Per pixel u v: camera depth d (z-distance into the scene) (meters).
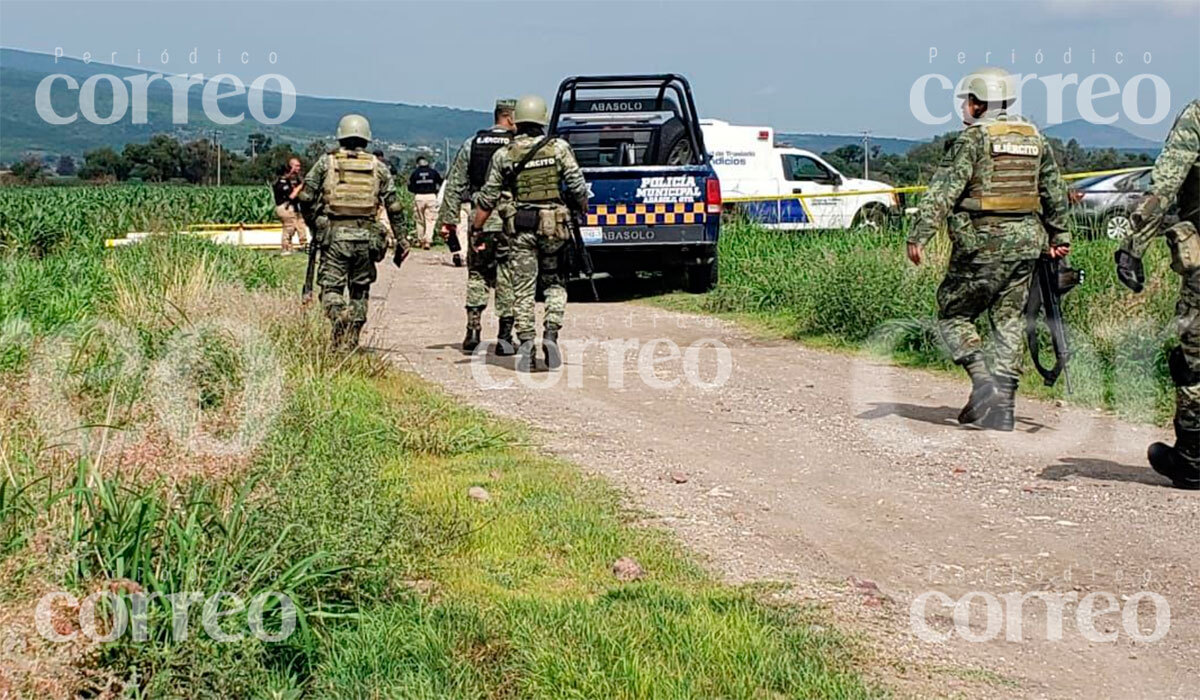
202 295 16.92
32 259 29.80
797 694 7.00
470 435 12.80
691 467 12.25
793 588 8.90
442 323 22.39
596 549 9.46
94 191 70.50
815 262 23.19
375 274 17.09
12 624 6.38
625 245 26.47
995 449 13.07
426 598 8.16
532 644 7.33
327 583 7.80
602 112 30.30
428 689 6.78
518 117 17.55
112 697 6.42
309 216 16.84
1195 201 11.25
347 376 15.02
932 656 7.81
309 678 7.05
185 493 8.13
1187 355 11.30
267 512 8.09
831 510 10.92
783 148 44.69
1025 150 13.27
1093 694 7.34
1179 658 7.88
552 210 17.50
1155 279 17.36
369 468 10.14
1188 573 9.40
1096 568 9.50
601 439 13.34
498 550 9.34
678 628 7.61
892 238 25.73
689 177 26.52
